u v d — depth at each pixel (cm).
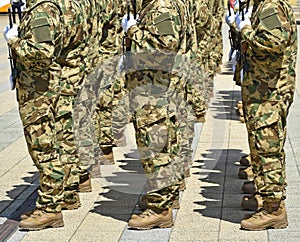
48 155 603
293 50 570
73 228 615
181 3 587
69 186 662
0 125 1071
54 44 557
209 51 1002
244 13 571
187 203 680
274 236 581
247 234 588
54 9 561
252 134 577
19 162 855
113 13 758
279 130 572
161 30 561
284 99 570
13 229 610
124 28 576
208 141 924
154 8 563
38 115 588
